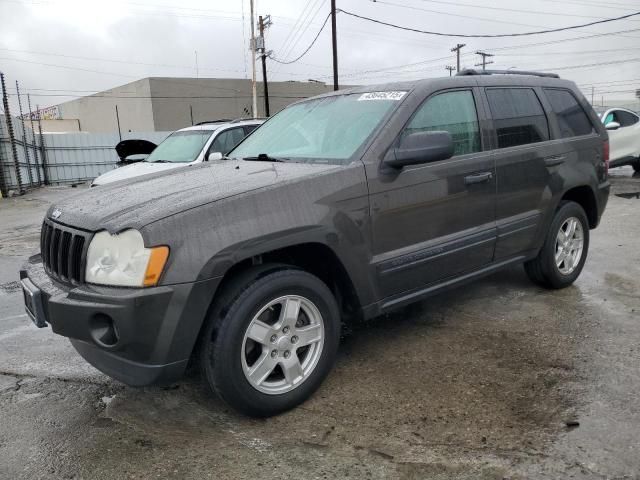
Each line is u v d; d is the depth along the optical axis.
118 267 2.73
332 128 3.88
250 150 4.38
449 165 3.83
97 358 3.04
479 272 4.19
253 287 2.93
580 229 5.16
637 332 4.11
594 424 2.90
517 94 4.58
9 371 3.87
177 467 2.69
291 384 3.13
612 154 13.48
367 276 3.42
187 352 2.79
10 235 10.10
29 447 2.91
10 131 20.05
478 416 3.03
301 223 3.07
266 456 2.75
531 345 3.94
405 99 3.74
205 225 2.80
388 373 3.60
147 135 29.47
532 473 2.53
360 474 2.57
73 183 26.58
